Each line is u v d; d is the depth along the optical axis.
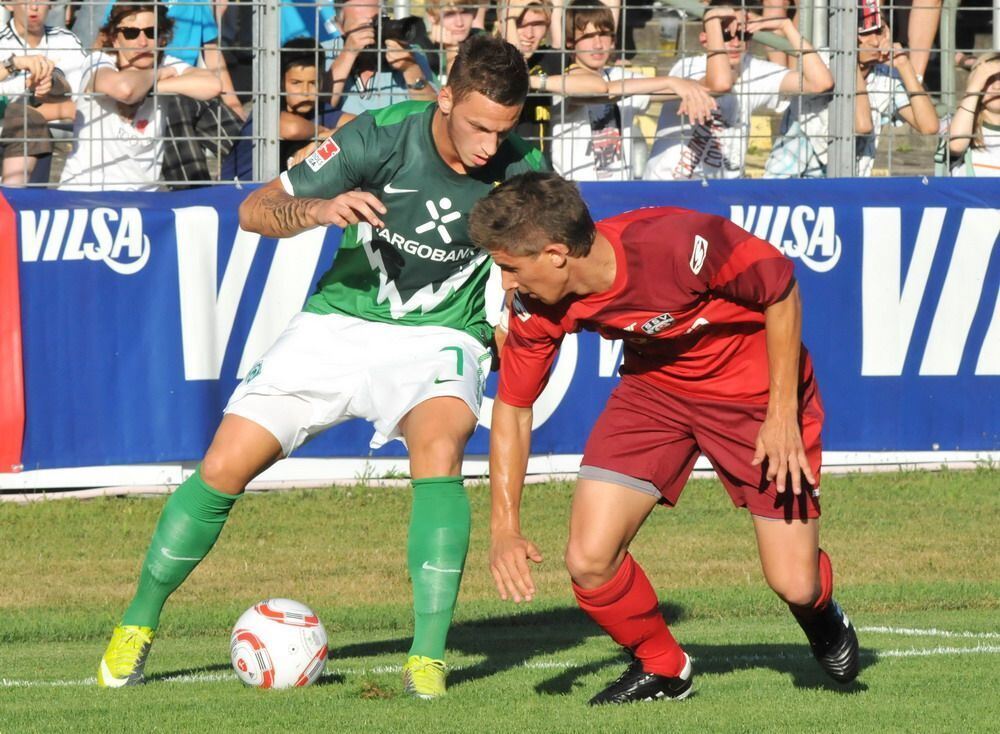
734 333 13.86
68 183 28.45
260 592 23.25
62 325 27.80
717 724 13.55
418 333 16.70
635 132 31.61
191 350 28.39
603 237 13.00
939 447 30.91
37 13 29.42
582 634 20.20
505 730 13.28
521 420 14.18
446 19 30.69
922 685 15.57
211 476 15.90
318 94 28.50
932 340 30.69
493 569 13.84
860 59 31.69
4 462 27.58
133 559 25.44
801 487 14.12
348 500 29.39
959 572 24.70
